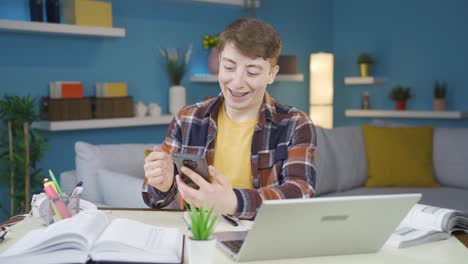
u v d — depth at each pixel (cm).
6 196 371
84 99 386
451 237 141
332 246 120
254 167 169
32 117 353
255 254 115
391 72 543
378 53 551
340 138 370
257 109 171
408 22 529
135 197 227
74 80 401
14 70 371
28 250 111
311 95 539
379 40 550
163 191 159
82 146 265
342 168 361
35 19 367
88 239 113
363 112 540
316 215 111
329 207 110
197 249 105
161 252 114
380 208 115
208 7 478
